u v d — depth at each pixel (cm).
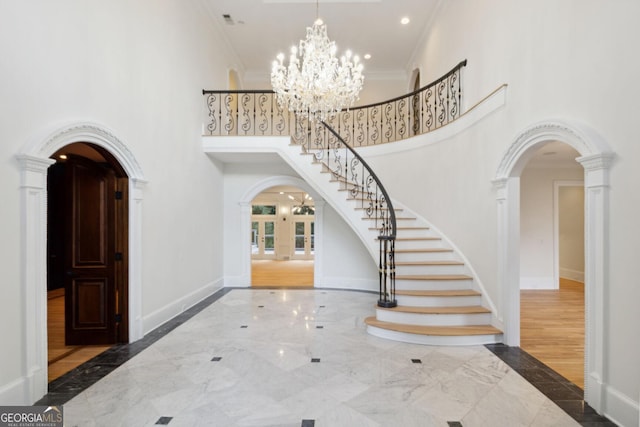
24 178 271
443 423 255
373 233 604
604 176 264
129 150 404
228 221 816
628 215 248
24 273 272
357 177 770
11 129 263
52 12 302
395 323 460
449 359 376
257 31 788
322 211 809
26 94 276
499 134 431
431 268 531
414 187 681
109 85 379
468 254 521
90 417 261
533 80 362
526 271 789
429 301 477
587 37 286
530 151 374
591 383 277
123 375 334
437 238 594
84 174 427
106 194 428
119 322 427
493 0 457
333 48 502
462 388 310
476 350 404
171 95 534
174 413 266
